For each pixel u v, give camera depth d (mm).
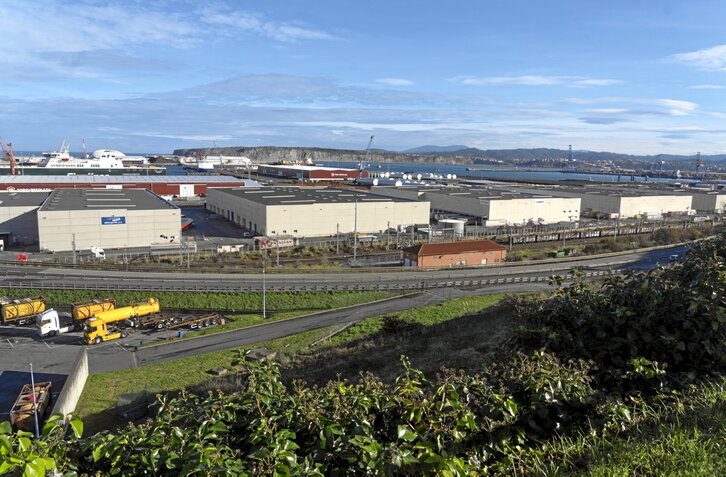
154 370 19594
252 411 3969
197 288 28828
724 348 5406
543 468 4086
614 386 5152
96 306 23938
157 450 3246
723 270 6555
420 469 3445
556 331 5980
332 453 3510
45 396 16031
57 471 3018
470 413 3918
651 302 5680
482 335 16531
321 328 23953
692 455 3756
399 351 16766
